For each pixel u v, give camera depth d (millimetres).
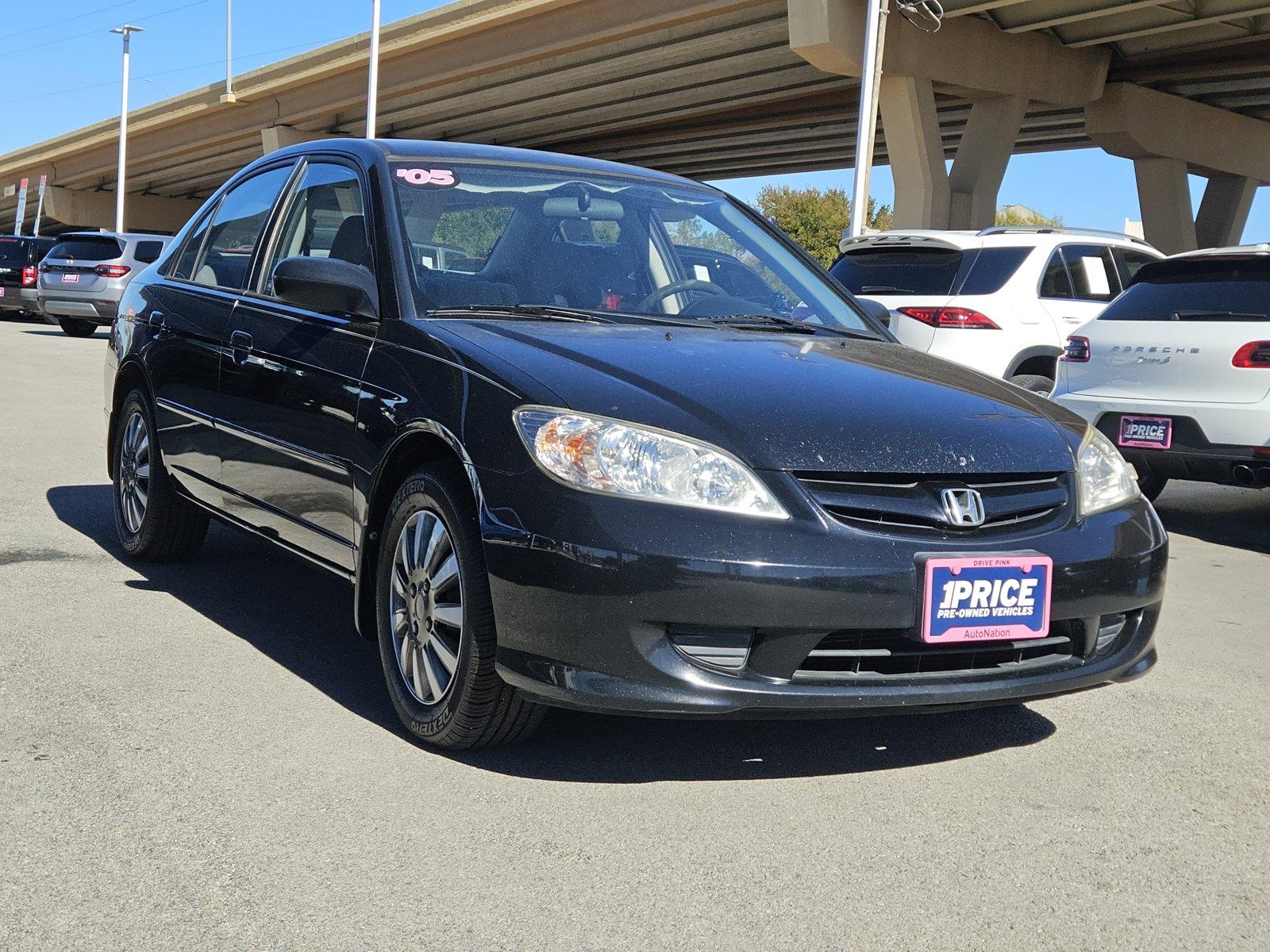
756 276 4375
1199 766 3395
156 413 4926
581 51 37500
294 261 3746
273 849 2646
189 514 5027
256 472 4156
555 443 2957
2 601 4461
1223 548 6887
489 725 3125
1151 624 3383
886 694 2939
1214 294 6984
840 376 3416
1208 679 4246
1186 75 30516
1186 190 34094
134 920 2330
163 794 2900
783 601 2830
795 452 2967
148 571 5039
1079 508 3244
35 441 8539
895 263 9570
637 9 33469
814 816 2943
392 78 43688
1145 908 2543
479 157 4289
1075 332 7496
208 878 2506
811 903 2502
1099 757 3434
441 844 2701
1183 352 6930
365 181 4070
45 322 27859
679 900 2488
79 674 3721
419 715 3262
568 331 3537
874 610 2885
